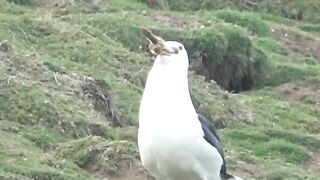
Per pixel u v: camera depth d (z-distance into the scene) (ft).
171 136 36.37
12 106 52.21
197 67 76.84
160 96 36.68
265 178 55.72
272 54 85.81
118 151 49.49
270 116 67.97
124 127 57.77
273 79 80.23
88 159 49.03
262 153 60.03
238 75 79.00
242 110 66.74
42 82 56.49
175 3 95.61
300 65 84.07
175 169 36.96
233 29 80.07
